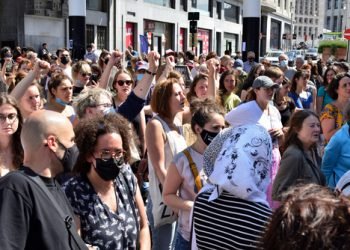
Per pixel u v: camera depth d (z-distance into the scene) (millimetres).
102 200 2672
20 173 2195
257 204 2369
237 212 2375
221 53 40688
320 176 3863
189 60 14438
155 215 3801
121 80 5594
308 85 8453
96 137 2639
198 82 5820
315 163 3979
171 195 3414
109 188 2734
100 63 9750
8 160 3439
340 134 4254
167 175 3463
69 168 2441
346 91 5402
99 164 2631
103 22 25656
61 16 23250
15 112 3445
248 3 20422
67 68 9922
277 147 4348
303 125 3836
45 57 13539
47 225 2133
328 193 1407
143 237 2955
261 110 4602
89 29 24609
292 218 1302
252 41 20656
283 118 6215
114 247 2631
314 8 105000
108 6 25875
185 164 3375
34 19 21922
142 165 4711
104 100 4090
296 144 3869
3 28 21703
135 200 2953
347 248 1225
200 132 3369
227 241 2395
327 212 1279
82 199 2623
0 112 3389
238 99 6922
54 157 2334
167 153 3871
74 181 2662
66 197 2451
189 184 3355
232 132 2555
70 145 2377
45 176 2303
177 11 32906
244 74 10523
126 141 2797
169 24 32562
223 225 2408
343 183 3008
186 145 4035
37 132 2299
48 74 7273
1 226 2039
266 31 51500
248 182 2318
